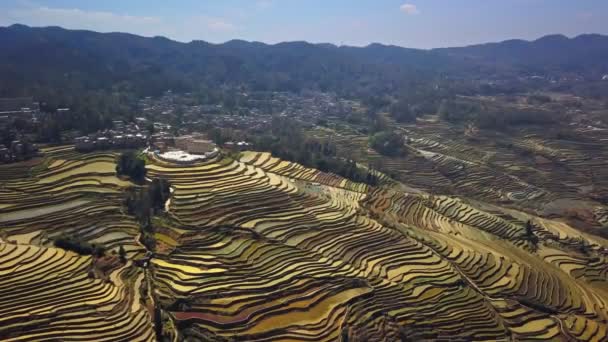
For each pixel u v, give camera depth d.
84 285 86.62
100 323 77.69
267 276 98.56
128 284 90.19
